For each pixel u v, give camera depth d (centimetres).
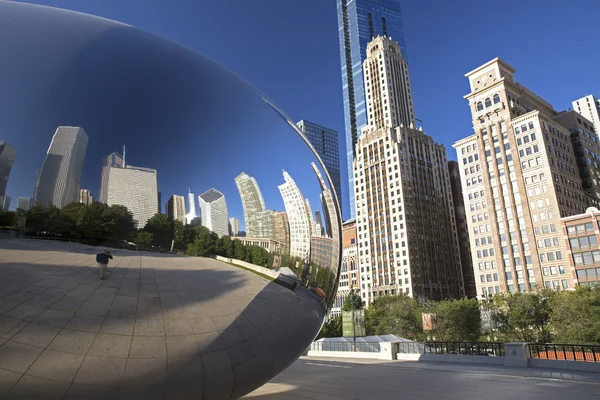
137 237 249
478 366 1380
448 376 1002
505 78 9175
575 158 9475
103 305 238
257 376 311
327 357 2131
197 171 271
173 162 265
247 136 304
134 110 263
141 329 246
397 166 11525
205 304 266
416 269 10794
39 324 227
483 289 8669
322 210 361
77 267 236
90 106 253
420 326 5469
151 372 251
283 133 336
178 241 259
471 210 9238
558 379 966
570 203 8288
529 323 4991
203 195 271
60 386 233
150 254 251
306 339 358
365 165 12444
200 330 263
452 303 5450
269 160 314
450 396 652
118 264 243
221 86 308
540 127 8394
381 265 11312
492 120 9175
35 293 228
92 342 235
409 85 15012
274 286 303
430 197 12119
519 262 8169
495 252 8562
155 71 284
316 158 373
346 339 2780
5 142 231
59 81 252
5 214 226
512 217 8438
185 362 260
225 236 276
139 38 303
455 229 12781
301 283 327
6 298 224
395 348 1866
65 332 231
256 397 579
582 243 7312
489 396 668
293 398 571
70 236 237
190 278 261
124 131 256
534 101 10081
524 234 8188
